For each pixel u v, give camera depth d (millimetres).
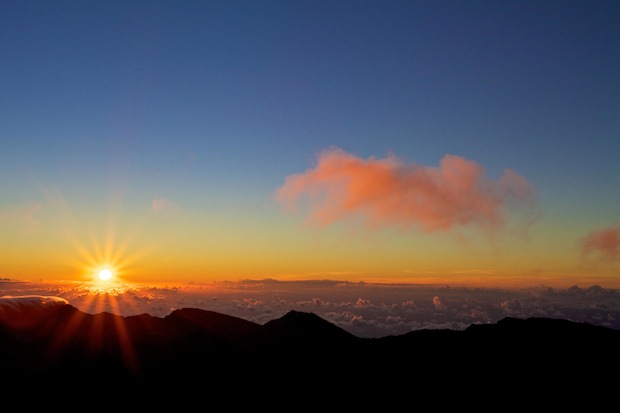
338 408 21625
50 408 19438
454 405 21797
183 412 20641
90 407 20016
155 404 21031
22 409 18984
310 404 21953
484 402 21922
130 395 21469
